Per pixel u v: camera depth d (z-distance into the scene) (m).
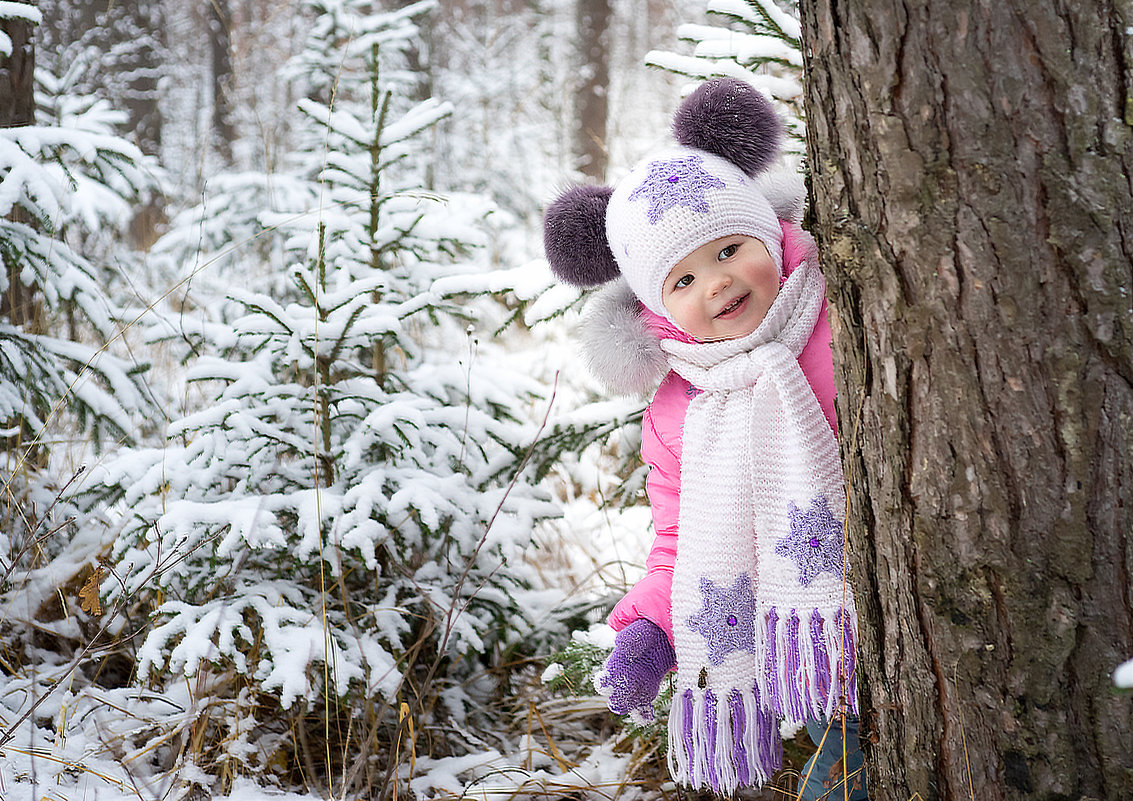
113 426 2.78
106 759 1.97
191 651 1.94
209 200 4.14
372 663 2.09
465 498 2.29
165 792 1.87
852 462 1.37
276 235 4.05
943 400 1.20
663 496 1.89
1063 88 1.08
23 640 2.33
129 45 9.45
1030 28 1.07
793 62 2.14
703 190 1.68
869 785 1.46
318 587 2.35
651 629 1.76
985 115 1.10
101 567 2.16
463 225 2.74
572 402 4.00
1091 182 1.08
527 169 7.93
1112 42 1.07
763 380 1.70
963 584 1.23
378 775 2.05
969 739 1.27
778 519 1.68
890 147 1.16
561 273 1.92
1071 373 1.12
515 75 10.15
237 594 2.18
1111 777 1.19
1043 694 1.20
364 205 2.72
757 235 1.70
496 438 2.48
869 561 1.37
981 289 1.14
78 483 2.46
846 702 1.61
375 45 2.72
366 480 2.26
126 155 2.82
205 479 2.26
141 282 4.09
